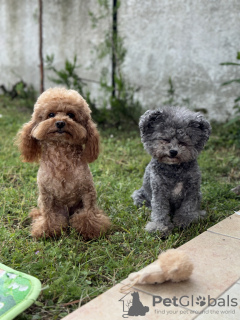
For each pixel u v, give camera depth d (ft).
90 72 4.81
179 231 2.09
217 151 3.40
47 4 5.01
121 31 4.43
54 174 1.96
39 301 1.50
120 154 3.34
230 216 2.11
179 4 3.97
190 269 1.51
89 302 1.41
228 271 1.59
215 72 3.96
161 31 4.16
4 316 1.33
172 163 1.99
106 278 1.67
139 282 1.50
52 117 1.92
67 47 4.95
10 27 5.55
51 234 2.01
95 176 2.81
